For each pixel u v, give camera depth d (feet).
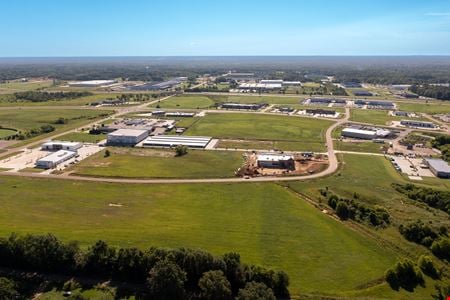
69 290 303.07
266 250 367.66
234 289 300.40
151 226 412.36
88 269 321.93
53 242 329.93
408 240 391.45
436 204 479.82
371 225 423.23
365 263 351.25
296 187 534.37
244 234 398.83
